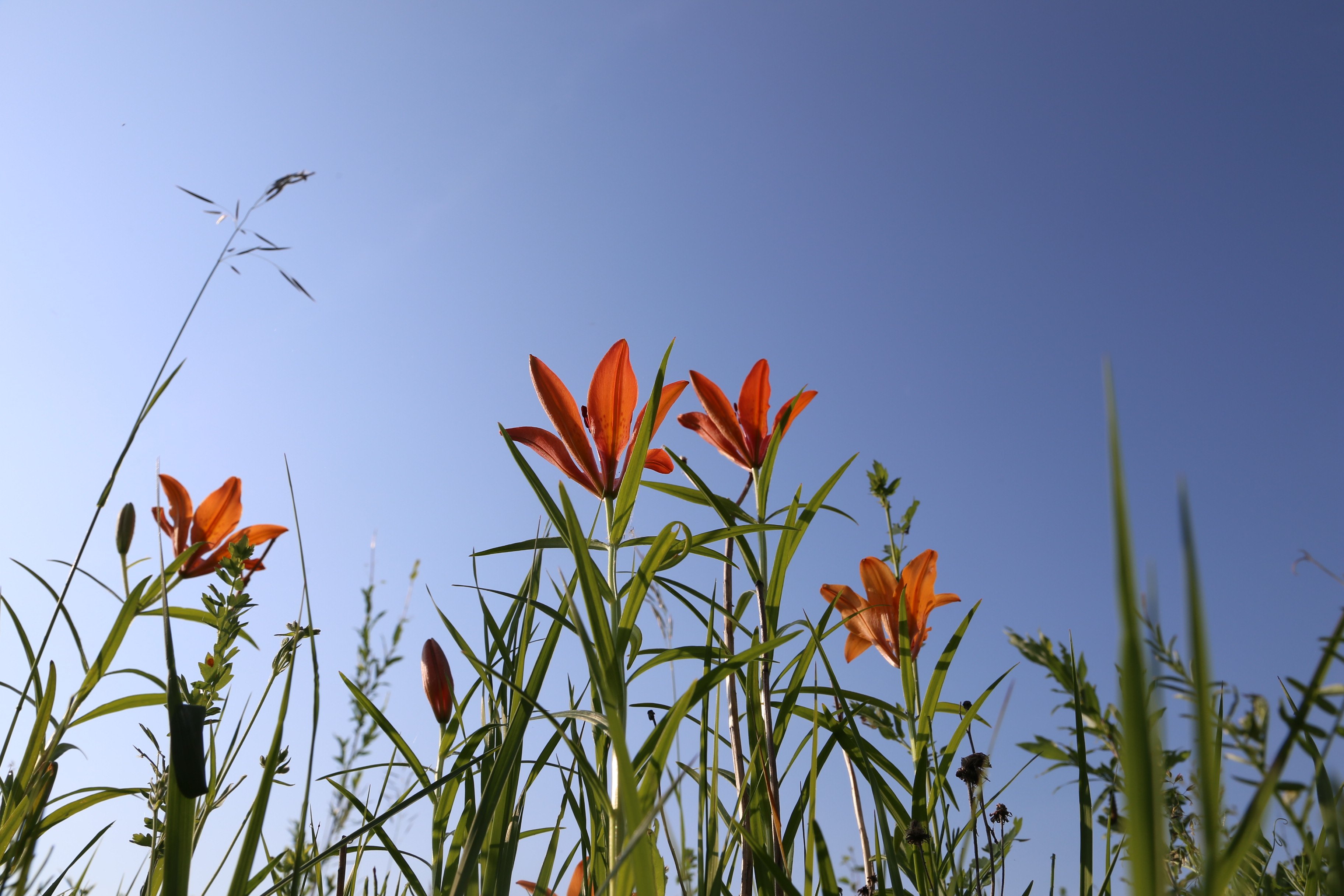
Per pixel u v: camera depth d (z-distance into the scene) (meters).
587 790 0.50
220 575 0.53
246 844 0.39
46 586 0.55
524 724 0.47
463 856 0.44
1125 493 0.20
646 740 0.45
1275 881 0.42
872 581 0.61
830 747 0.54
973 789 0.53
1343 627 0.21
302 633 0.50
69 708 0.52
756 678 0.53
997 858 0.53
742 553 0.55
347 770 0.54
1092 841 0.44
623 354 0.52
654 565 0.48
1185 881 0.39
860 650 0.65
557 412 0.53
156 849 0.49
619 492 0.49
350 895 0.51
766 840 0.51
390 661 0.62
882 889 0.53
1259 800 0.21
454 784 0.52
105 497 0.54
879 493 0.65
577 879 0.51
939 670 0.57
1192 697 0.26
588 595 0.41
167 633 0.38
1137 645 0.20
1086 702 0.35
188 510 0.64
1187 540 0.19
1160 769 0.19
